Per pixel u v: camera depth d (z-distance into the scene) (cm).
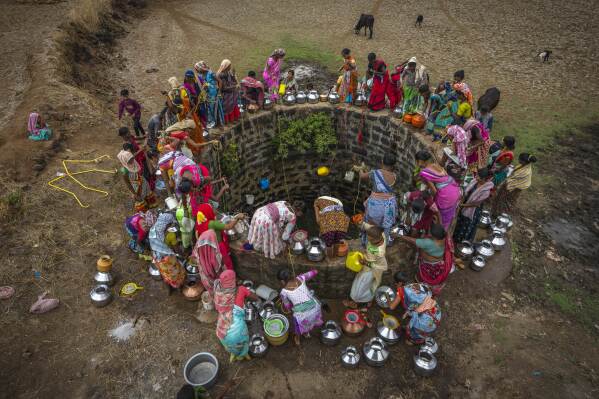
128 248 704
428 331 533
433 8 2156
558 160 1057
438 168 612
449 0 2267
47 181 836
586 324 634
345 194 1123
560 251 792
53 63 1258
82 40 1538
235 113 917
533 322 623
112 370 530
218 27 1888
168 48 1675
